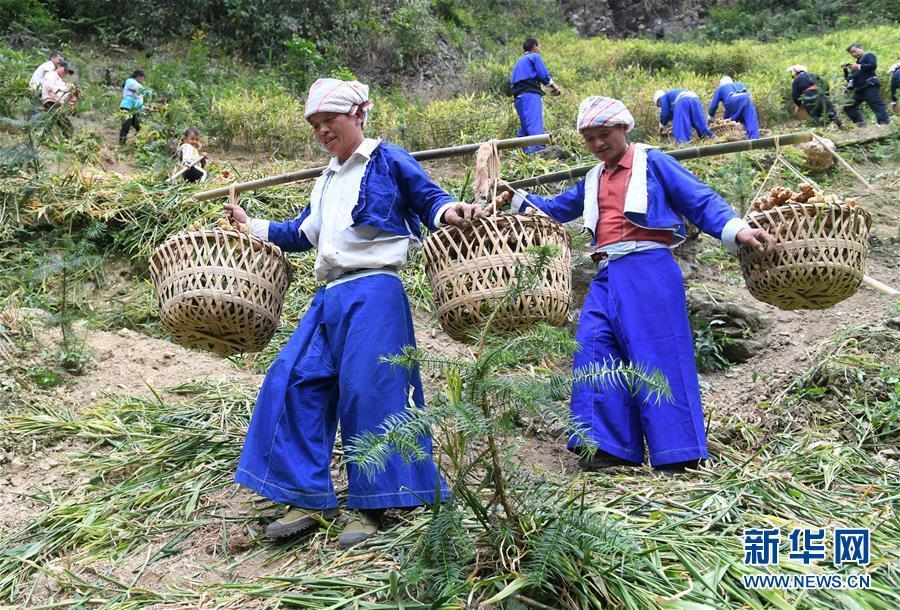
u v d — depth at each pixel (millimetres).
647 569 2637
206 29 16578
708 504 3162
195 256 3383
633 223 3844
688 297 5449
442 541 2553
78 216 6559
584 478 3535
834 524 2982
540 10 24547
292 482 3096
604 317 3850
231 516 3396
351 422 3119
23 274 5914
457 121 11195
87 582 3002
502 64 19047
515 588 2438
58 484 3801
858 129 11539
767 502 3203
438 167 10203
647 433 3703
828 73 15961
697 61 19750
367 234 3273
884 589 2523
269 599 2701
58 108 8953
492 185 3896
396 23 18703
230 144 11359
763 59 19672
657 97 11336
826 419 4125
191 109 12062
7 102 10453
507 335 3145
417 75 18391
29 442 4059
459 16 21406
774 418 4227
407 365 2643
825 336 5262
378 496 3020
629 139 11250
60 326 5184
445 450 2639
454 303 3139
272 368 3242
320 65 16625
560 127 10961
